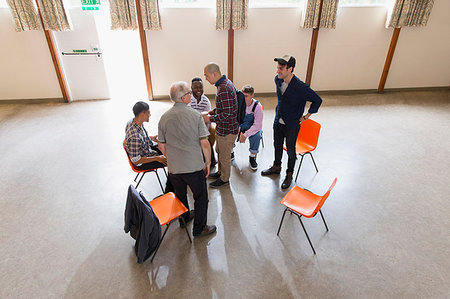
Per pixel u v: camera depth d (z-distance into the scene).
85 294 2.00
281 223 2.45
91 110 5.50
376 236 2.52
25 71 5.62
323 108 5.66
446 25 6.01
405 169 3.55
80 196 3.04
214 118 2.70
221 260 2.28
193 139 2.04
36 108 5.60
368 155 3.89
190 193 3.08
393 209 2.86
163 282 2.09
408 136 4.44
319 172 3.49
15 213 2.78
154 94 6.13
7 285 2.05
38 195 3.04
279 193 3.11
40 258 2.28
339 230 2.59
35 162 3.67
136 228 2.15
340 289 2.04
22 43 5.37
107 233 2.55
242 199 3.01
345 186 3.22
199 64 5.98
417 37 6.08
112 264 2.24
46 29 5.19
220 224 2.66
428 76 6.54
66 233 2.54
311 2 5.43
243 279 2.12
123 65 7.84
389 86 6.62
